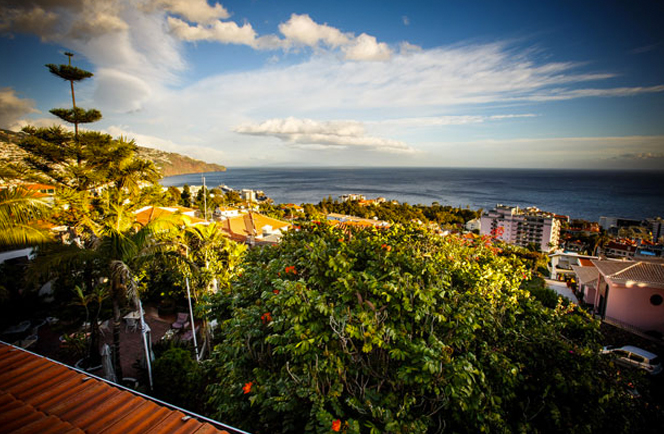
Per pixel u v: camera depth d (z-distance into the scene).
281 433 4.48
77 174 11.91
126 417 3.23
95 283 10.14
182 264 10.28
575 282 25.95
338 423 3.12
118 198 10.68
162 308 14.52
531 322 6.21
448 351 3.66
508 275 7.74
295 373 4.28
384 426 3.55
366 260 5.19
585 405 4.40
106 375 8.27
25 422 3.01
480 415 3.78
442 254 6.27
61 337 11.52
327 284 4.61
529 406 4.69
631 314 15.97
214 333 11.88
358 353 4.13
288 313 3.90
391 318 3.96
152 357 9.57
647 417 4.66
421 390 3.78
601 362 5.07
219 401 5.08
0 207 6.67
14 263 14.86
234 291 6.79
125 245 8.20
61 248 7.75
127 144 11.77
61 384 3.76
